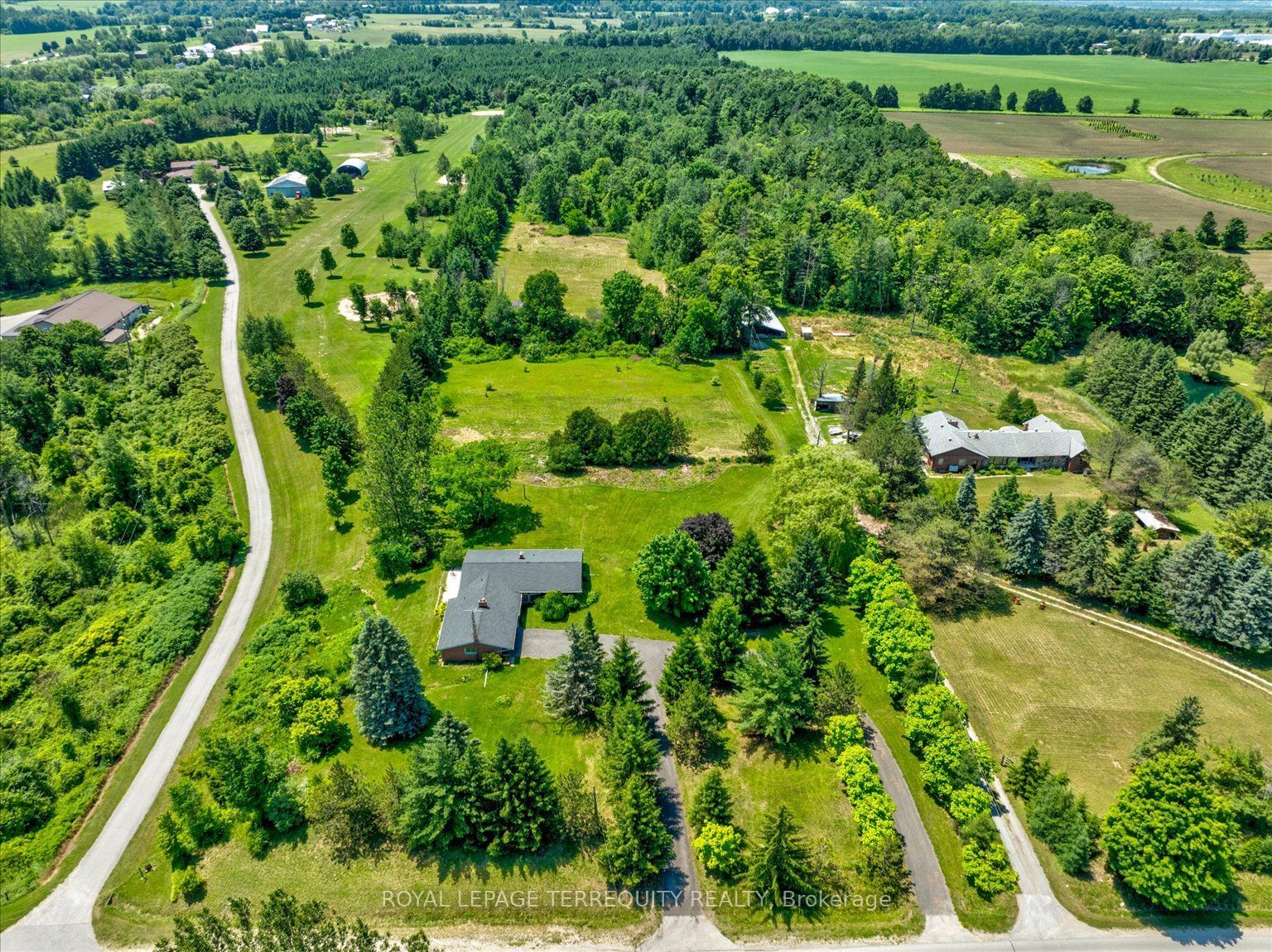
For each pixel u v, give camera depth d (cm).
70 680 7769
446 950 5678
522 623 8462
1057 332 15650
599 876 6094
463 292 15725
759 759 7031
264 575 9288
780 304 17662
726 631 7581
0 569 9056
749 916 5891
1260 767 6600
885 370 12062
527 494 10700
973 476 10206
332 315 16200
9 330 14112
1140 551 9669
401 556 8919
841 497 8888
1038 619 8706
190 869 6022
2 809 6488
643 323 15212
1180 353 15662
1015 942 5747
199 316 15938
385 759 6894
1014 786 6738
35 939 5706
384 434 9956
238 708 7406
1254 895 6075
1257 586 7962
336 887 5991
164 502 10356
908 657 7612
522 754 6109
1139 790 5944
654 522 10219
